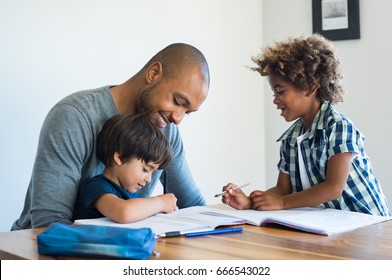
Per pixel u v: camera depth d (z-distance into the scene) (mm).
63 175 1203
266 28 2826
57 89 1928
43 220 1147
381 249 853
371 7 2459
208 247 856
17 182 1840
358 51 2494
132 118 1249
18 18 1810
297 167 1562
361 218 1144
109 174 1253
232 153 2658
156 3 2277
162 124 1354
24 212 1369
